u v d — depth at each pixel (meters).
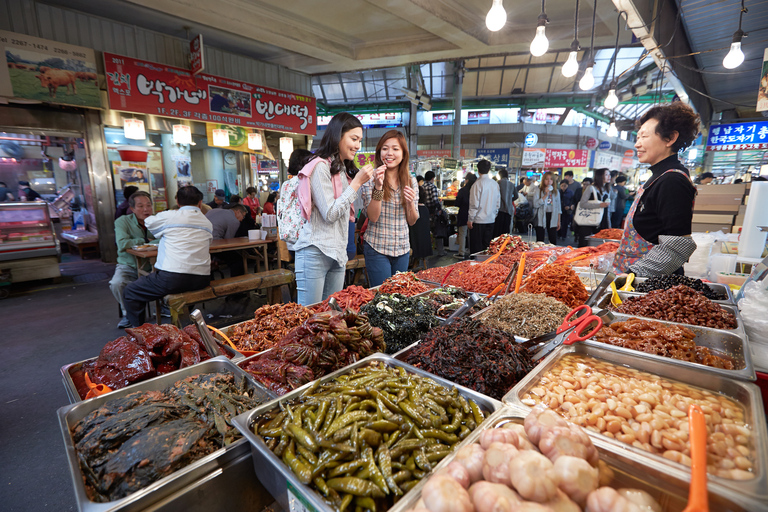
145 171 7.70
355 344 1.35
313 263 2.27
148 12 5.86
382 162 2.68
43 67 5.43
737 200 4.30
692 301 1.65
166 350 1.40
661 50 5.45
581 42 7.02
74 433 0.98
